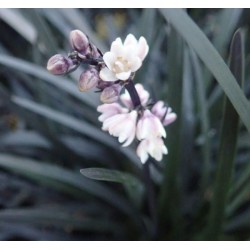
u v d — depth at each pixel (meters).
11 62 0.17
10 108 0.19
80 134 0.21
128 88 0.13
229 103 0.14
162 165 0.18
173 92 0.16
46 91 0.20
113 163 0.20
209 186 0.20
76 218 0.17
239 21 0.21
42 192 0.20
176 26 0.14
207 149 0.18
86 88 0.12
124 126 0.13
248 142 0.19
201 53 0.13
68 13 0.20
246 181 0.17
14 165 0.17
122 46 0.12
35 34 0.19
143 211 0.19
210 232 0.17
